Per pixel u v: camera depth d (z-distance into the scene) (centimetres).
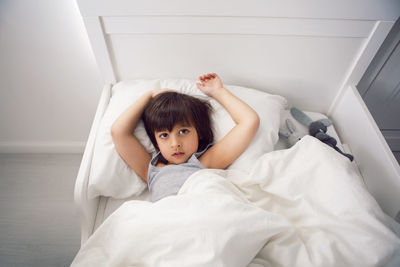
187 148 87
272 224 66
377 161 95
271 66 107
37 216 132
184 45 101
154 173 88
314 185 80
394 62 112
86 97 130
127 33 97
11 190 142
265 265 67
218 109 97
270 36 97
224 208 66
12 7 95
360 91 125
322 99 119
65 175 150
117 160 86
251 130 88
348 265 66
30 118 140
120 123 87
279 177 82
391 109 129
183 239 62
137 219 68
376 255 65
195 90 102
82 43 107
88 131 149
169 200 70
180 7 89
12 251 119
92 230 88
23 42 106
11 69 116
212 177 77
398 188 86
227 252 60
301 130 111
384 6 86
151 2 88
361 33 94
